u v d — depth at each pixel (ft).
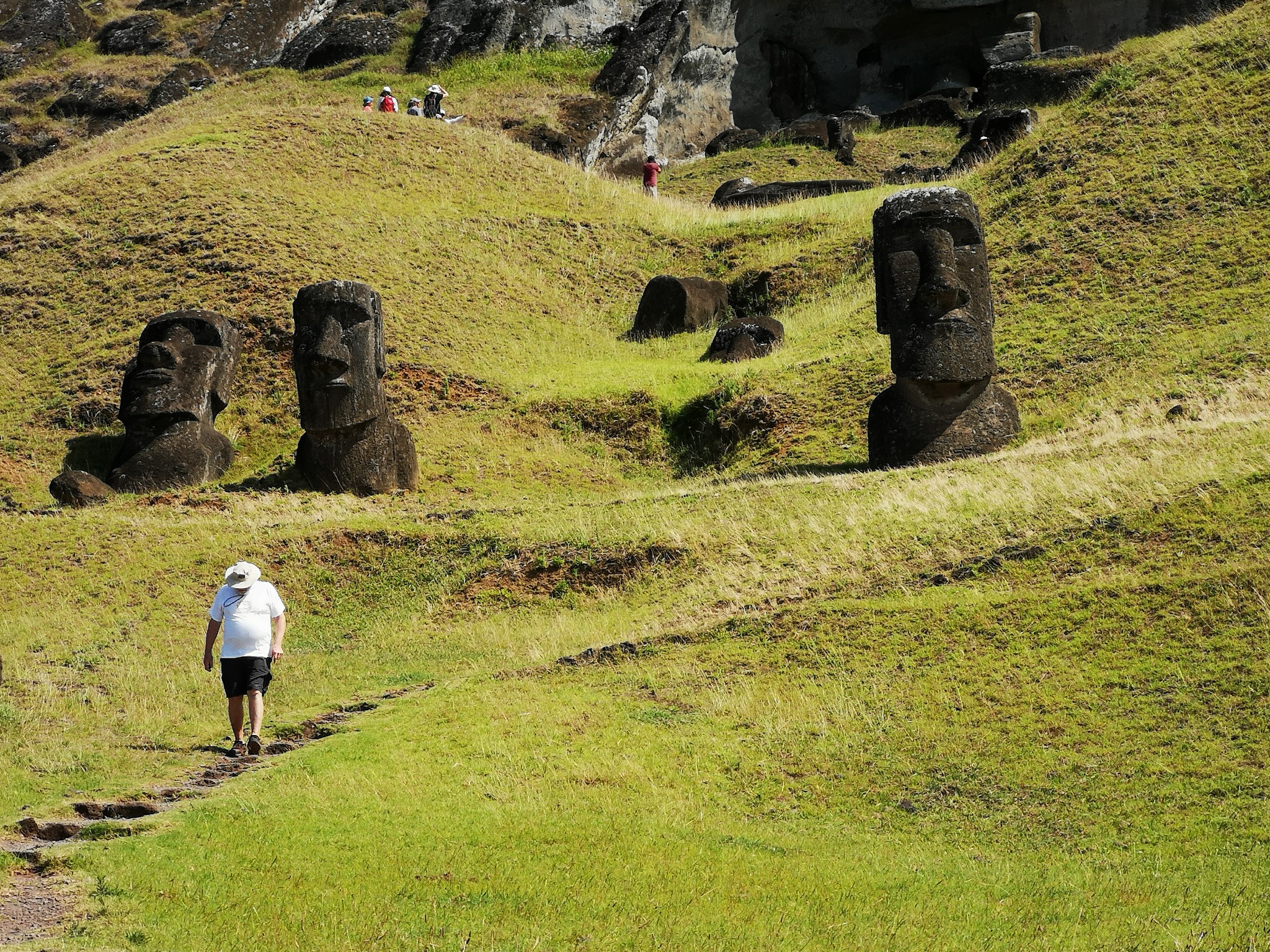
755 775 41.68
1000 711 43.32
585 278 125.70
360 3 222.69
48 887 31.78
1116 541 53.06
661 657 52.70
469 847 35.40
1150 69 116.88
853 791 40.27
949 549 57.67
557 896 31.71
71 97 210.18
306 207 124.67
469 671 57.31
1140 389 77.05
